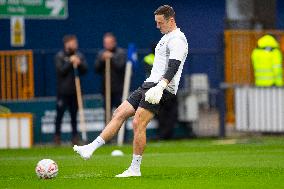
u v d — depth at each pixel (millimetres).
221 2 66750
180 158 40094
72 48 51156
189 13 65625
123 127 51438
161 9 29562
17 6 60344
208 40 66188
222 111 55844
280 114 56344
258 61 56281
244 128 56844
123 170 34250
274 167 34281
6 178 31031
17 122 51656
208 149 46312
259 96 56375
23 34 60531
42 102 53938
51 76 57344
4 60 53719
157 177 29734
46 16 61406
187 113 56812
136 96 29828
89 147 29516
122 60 51781
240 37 57469
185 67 57594
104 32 63688
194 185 27047
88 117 54844
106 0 63719
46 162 29516
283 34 58312
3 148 50719
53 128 54156
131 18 64438
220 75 56062
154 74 29781
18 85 54062
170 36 29547
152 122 56031
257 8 67625
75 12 62656
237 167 34531
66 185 27219
